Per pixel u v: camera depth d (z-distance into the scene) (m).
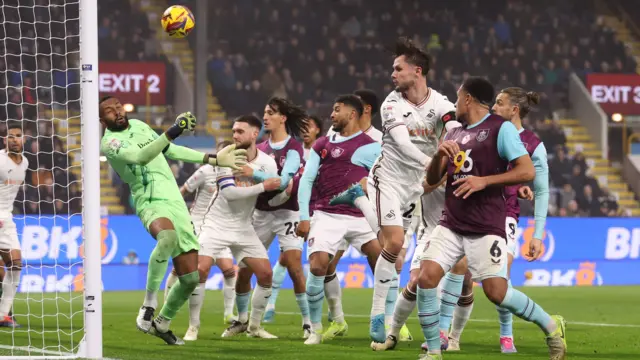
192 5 59.22
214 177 27.00
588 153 66.69
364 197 21.06
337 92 64.38
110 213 53.91
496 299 15.65
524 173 15.09
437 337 16.25
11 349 18.70
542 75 68.81
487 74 67.19
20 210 47.75
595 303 37.22
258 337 22.41
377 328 19.41
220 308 33.81
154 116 57.91
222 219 22.05
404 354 18.61
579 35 71.38
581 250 52.38
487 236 15.55
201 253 21.86
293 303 36.75
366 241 21.44
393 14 69.25
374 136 22.17
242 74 63.03
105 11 61.12
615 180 65.81
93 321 16.64
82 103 16.61
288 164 23.06
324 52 65.81
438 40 68.88
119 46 59.84
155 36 62.19
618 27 76.12
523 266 51.12
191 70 63.12
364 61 66.62
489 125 15.54
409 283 19.14
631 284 52.78
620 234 53.31
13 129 26.50
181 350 19.11
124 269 45.88
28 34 58.34
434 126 19.83
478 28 69.75
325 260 20.98
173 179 19.73
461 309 19.97
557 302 37.81
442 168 16.22
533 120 66.38
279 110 23.81
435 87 65.00
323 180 21.42
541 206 18.64
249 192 21.72
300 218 21.08
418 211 24.88
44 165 51.34
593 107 67.19
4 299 25.81
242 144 22.59
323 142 21.34
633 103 68.69
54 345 20.09
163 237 18.89
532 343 21.53
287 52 65.19
